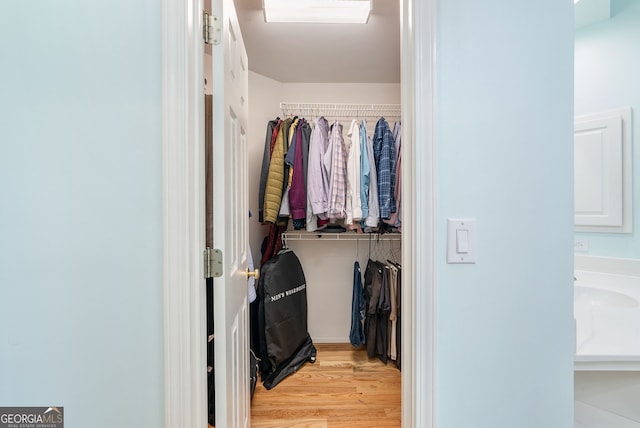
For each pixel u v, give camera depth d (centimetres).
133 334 65
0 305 62
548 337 68
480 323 67
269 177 175
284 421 135
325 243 219
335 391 158
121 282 65
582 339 82
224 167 77
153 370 65
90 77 63
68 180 63
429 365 66
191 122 67
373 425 133
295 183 175
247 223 126
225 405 77
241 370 106
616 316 99
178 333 65
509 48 67
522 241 68
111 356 64
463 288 67
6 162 62
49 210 63
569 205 68
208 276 75
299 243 218
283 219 187
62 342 63
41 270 63
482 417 67
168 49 64
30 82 62
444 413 67
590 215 146
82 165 63
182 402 65
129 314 65
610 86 140
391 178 178
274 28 159
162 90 65
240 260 106
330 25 157
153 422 65
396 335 182
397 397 153
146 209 65
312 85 216
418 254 67
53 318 63
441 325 67
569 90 68
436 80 66
